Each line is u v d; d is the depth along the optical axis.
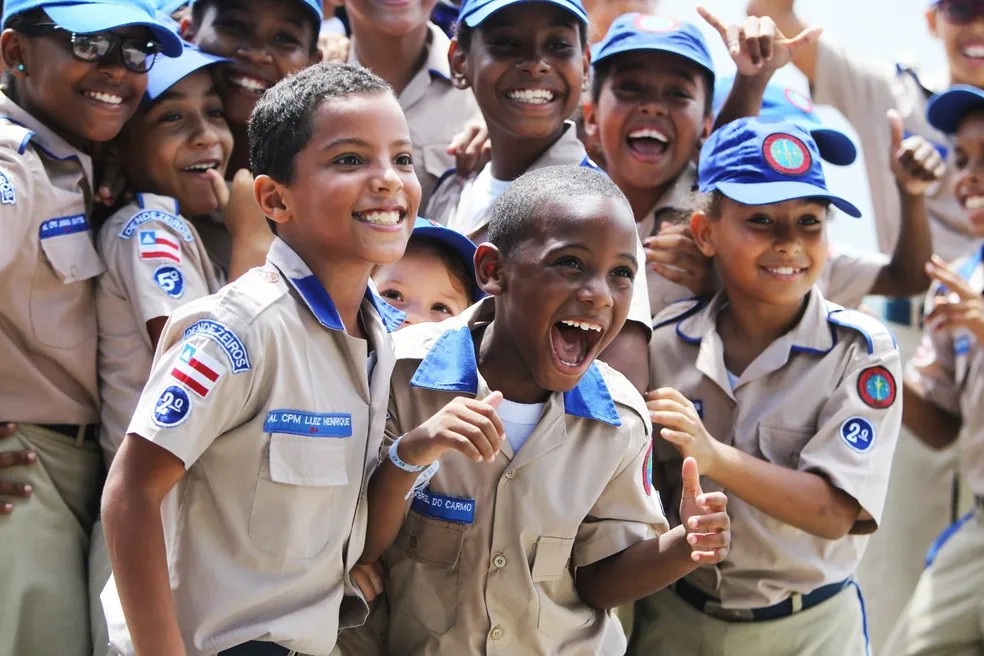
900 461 5.73
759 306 4.05
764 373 4.02
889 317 6.06
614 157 4.58
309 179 2.93
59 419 3.81
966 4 5.85
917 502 5.70
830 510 3.84
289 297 2.96
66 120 3.86
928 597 5.12
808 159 4.05
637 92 4.53
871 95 6.04
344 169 2.92
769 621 3.97
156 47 3.93
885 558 5.71
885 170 6.00
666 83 4.51
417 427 3.03
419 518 3.24
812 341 4.05
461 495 3.23
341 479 2.96
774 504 3.79
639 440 3.32
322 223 2.93
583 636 3.33
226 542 2.91
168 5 4.82
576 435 3.26
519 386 3.24
